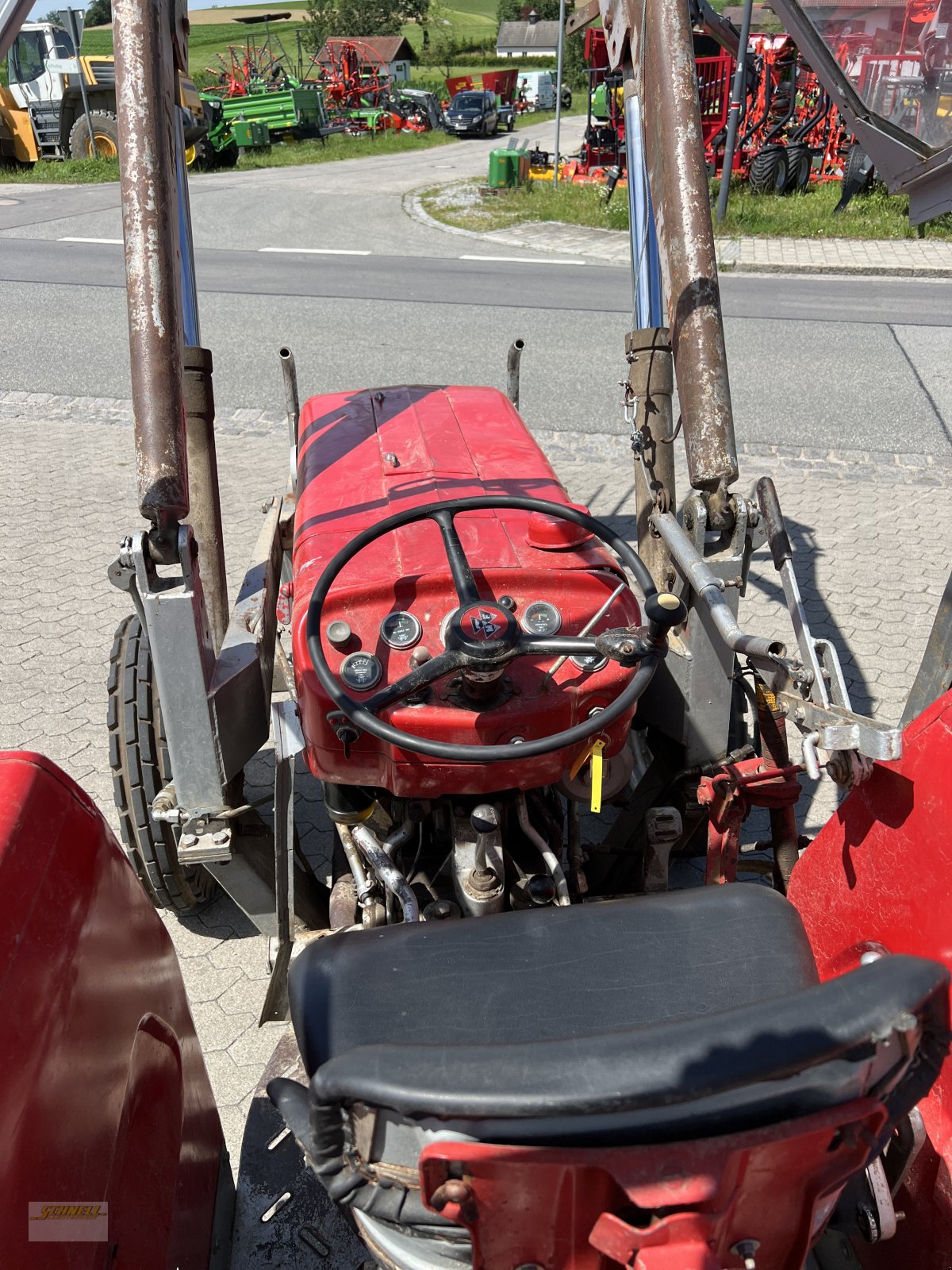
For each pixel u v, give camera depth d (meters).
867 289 10.82
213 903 3.05
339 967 1.74
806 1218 1.27
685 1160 1.11
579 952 1.76
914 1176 1.64
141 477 1.88
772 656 1.71
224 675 2.11
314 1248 1.88
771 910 1.83
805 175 15.70
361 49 31.17
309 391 7.27
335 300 9.95
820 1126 1.14
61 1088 1.29
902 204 14.33
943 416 6.93
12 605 4.57
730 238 13.19
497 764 1.88
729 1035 1.09
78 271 10.91
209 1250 1.78
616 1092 1.06
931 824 1.58
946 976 1.17
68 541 5.16
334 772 1.98
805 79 16.48
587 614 1.99
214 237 13.29
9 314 9.34
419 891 2.20
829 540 5.20
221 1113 2.39
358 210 15.64
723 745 2.36
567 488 5.76
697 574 1.99
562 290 10.61
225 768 2.15
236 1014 2.67
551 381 7.57
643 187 2.70
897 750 1.53
